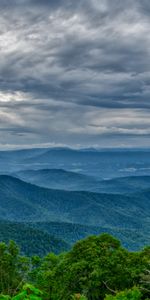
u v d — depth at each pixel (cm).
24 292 564
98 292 2392
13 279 2561
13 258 2911
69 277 2481
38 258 3042
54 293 2441
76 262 2619
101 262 2495
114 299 850
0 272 2620
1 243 2981
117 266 2466
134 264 2519
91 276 2398
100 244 2758
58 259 2997
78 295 811
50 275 2598
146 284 1599
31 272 2855
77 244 2811
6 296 591
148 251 2691
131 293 864
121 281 2402
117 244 2808
